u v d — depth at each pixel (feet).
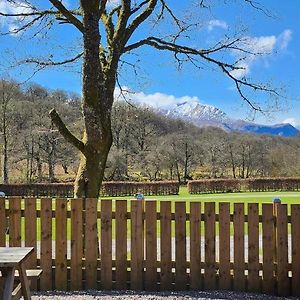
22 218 29.25
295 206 25.14
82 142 29.96
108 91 31.09
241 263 25.43
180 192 179.01
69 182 162.91
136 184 163.73
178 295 24.43
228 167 213.87
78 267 26.20
